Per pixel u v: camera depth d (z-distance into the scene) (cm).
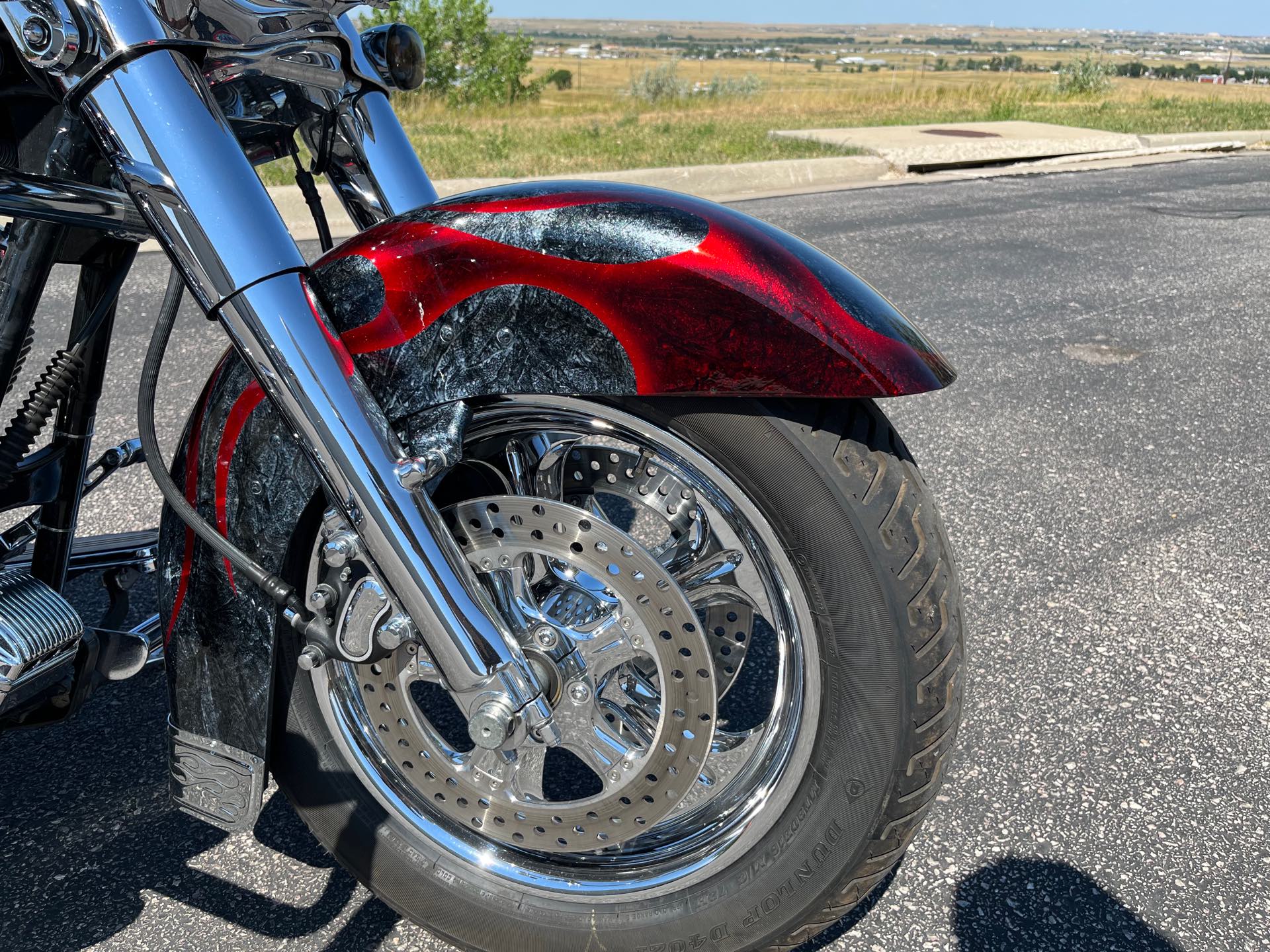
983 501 291
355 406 108
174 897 157
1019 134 1092
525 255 113
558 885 137
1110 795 180
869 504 114
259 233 106
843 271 118
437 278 116
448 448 114
